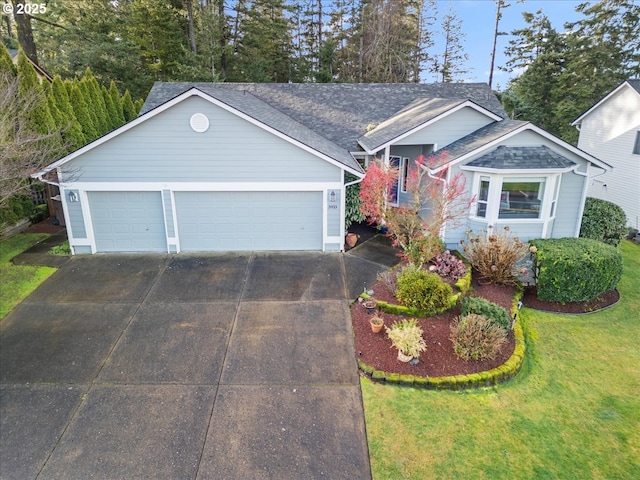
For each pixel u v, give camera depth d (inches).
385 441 233.3
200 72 1053.8
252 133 458.9
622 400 276.1
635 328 373.1
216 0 1188.5
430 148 591.2
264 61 1273.4
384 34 1339.8
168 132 453.1
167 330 337.7
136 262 469.4
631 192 669.9
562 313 397.4
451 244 494.6
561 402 272.1
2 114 433.7
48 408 251.9
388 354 305.6
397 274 406.0
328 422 245.4
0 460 215.6
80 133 610.2
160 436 232.4
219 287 412.5
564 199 475.5
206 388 271.9
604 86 1105.4
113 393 265.9
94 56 962.1
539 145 460.1
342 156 525.0
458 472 215.2
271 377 283.6
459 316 345.1
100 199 476.4
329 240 508.4
